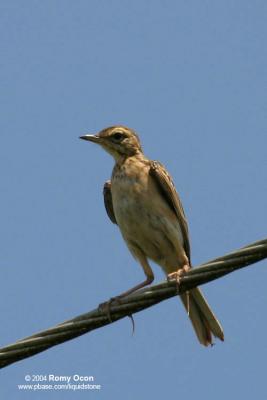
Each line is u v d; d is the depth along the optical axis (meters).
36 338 12.41
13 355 12.28
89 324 12.73
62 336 12.59
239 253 11.81
